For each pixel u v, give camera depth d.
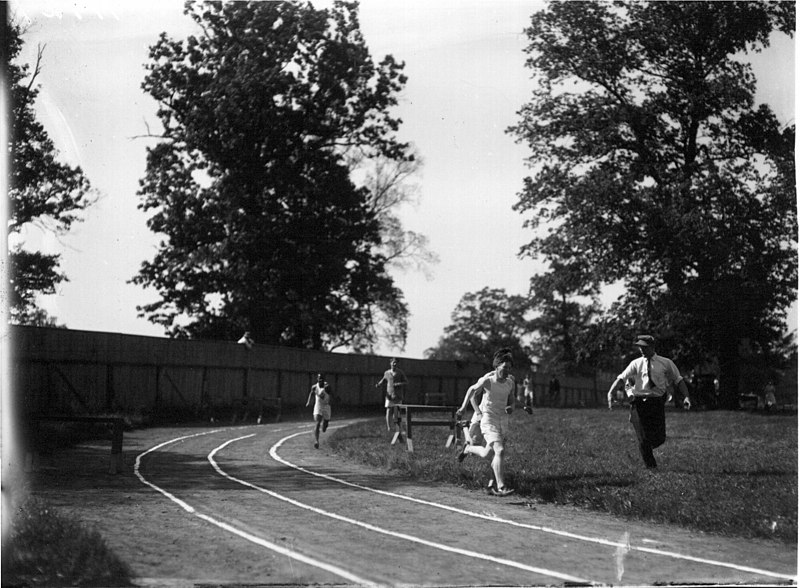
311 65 48.12
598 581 8.09
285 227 50.38
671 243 41.06
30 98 24.50
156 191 49.06
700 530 10.56
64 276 28.66
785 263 40.97
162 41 46.00
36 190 26.73
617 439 22.66
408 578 8.08
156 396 34.38
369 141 50.56
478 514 11.60
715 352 45.47
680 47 42.09
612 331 44.62
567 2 43.47
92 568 8.03
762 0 40.00
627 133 43.97
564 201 43.91
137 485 14.05
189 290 49.81
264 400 35.31
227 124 46.62
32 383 27.23
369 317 58.56
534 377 66.25
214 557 8.75
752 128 41.03
